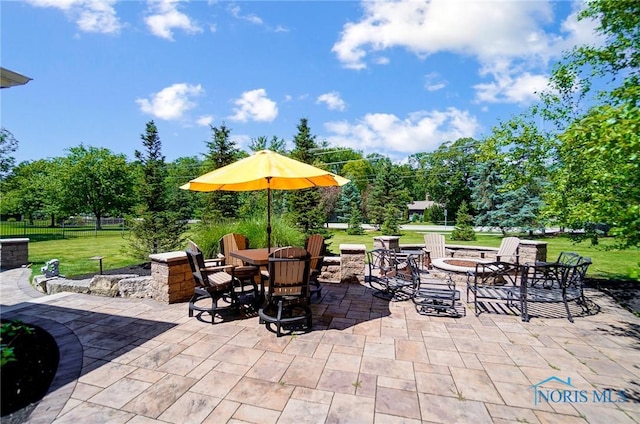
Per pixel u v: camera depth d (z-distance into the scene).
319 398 2.57
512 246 6.66
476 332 3.95
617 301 5.32
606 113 2.66
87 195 28.47
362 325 4.16
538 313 4.68
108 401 2.53
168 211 10.13
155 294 5.22
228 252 5.72
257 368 3.04
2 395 2.61
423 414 2.37
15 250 8.94
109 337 3.76
